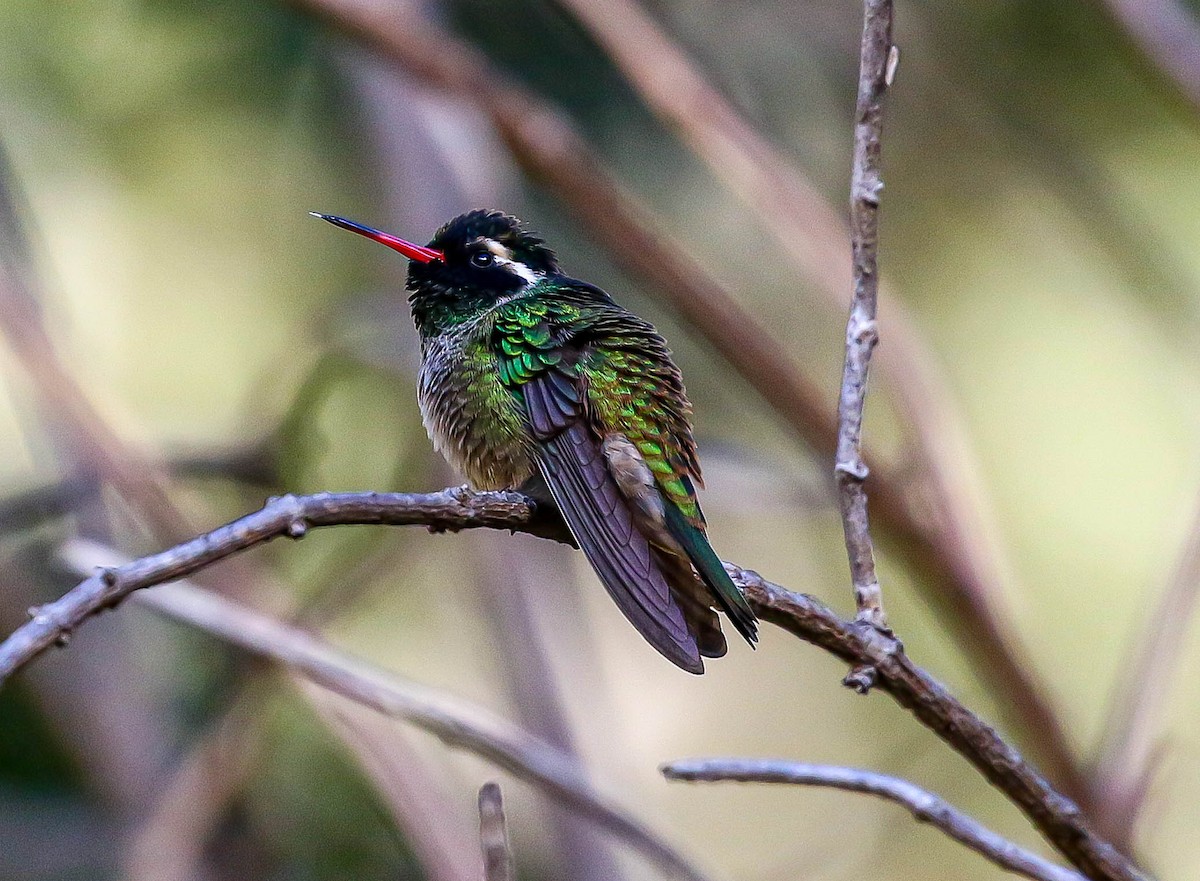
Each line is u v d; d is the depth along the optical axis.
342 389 12.59
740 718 13.72
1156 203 12.95
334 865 10.59
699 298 10.00
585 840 10.16
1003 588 9.20
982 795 12.55
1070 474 13.02
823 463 10.14
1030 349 13.45
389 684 7.81
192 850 9.31
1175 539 8.23
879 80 5.40
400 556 11.38
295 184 13.14
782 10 13.12
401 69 10.30
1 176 11.42
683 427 7.21
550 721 10.70
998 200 13.70
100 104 12.86
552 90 12.34
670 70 10.36
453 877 8.94
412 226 11.37
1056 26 13.06
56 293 11.52
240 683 9.72
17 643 4.19
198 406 12.80
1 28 12.63
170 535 9.87
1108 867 5.45
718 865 12.55
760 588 5.50
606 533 6.68
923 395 9.51
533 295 7.78
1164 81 10.09
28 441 12.07
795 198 10.36
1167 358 13.26
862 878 12.07
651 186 12.68
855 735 13.56
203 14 12.65
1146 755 7.42
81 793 10.59
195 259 13.21
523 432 7.29
